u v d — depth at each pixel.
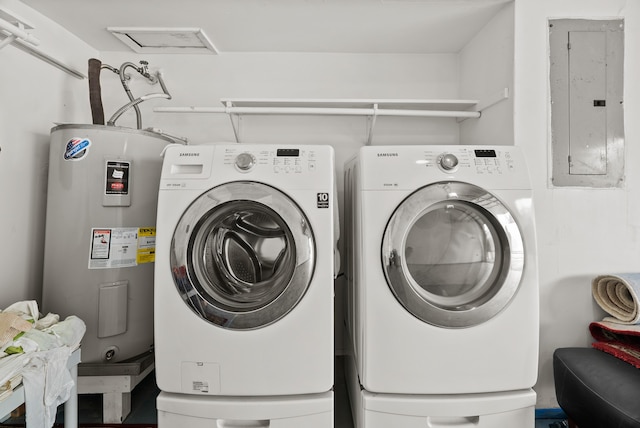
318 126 2.16
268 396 1.18
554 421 1.52
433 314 1.17
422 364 1.17
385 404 1.17
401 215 1.18
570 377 1.29
